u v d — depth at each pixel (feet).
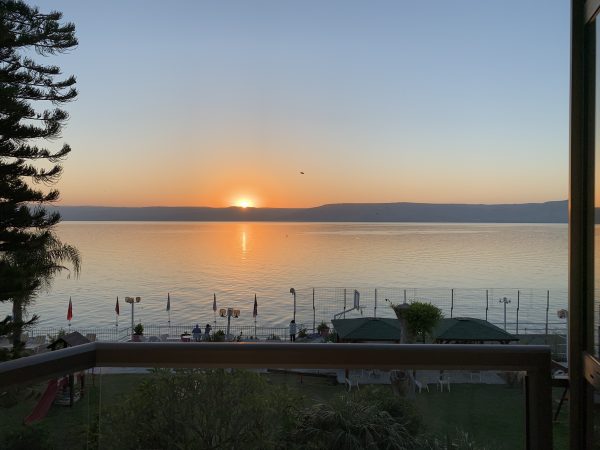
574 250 5.74
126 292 217.15
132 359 5.84
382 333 59.36
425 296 203.41
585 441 5.53
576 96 5.85
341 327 62.34
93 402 5.67
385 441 5.63
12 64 38.58
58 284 240.94
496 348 5.78
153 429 5.82
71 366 5.58
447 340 52.26
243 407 5.87
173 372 5.91
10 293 37.58
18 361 5.20
